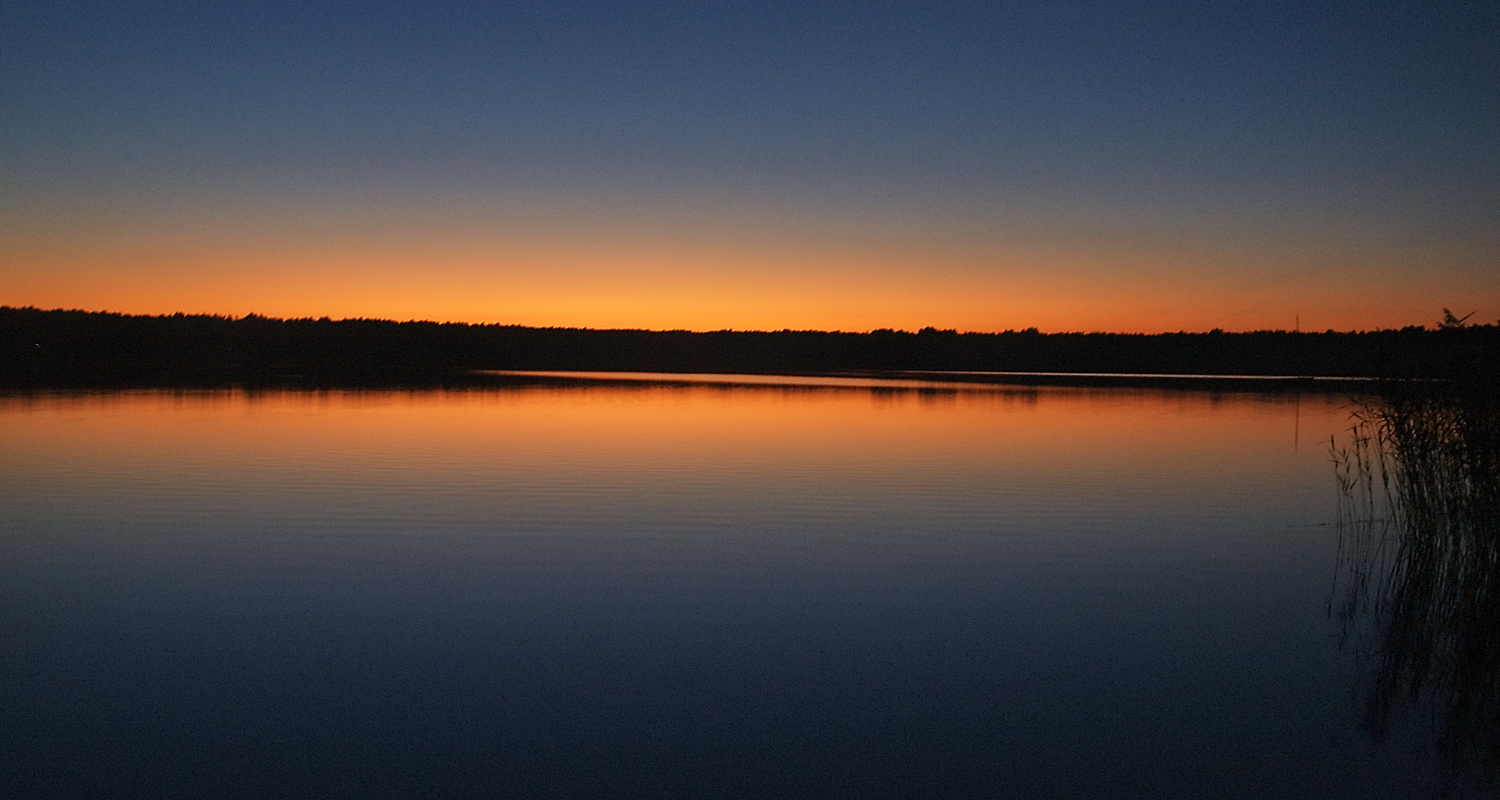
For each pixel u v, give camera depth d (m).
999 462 16.78
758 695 5.96
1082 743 5.34
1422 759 5.18
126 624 7.21
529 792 4.71
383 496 12.72
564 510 11.87
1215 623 7.56
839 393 39.12
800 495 13.14
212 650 6.66
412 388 38.78
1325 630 7.44
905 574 8.95
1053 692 6.08
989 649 6.87
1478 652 6.93
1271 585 8.73
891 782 4.86
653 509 12.01
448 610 7.66
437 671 6.30
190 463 15.58
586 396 34.62
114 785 4.74
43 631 7.04
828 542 10.27
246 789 4.71
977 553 9.83
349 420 23.45
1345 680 6.35
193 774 4.86
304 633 7.06
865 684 6.18
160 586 8.25
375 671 6.29
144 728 5.39
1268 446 19.69
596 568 9.05
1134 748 5.29
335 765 4.96
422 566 9.05
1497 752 5.25
